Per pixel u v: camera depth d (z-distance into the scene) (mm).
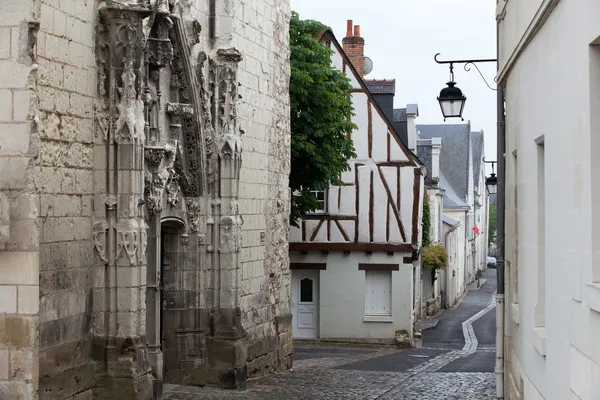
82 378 11352
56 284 10781
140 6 11766
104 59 11766
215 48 15844
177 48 14266
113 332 11680
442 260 37594
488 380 17891
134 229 11727
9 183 9805
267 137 18688
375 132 28922
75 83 11195
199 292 15523
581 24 7234
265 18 18500
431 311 41062
